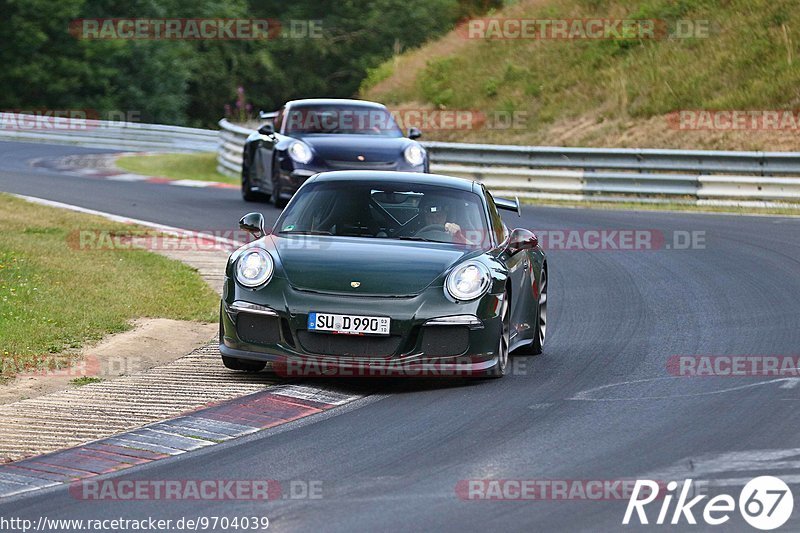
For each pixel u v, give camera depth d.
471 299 29.88
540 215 71.00
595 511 19.89
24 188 77.81
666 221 68.00
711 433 25.03
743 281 47.97
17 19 181.25
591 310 42.34
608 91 110.00
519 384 30.36
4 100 183.75
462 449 23.92
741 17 111.88
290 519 19.50
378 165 64.88
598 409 27.39
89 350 33.62
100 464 23.03
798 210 74.38
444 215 33.38
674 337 36.91
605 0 124.44
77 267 46.12
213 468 22.67
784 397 28.31
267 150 69.88
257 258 30.84
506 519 19.45
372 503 20.31
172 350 34.88
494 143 110.75
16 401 28.09
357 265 30.53
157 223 62.84
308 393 29.08
